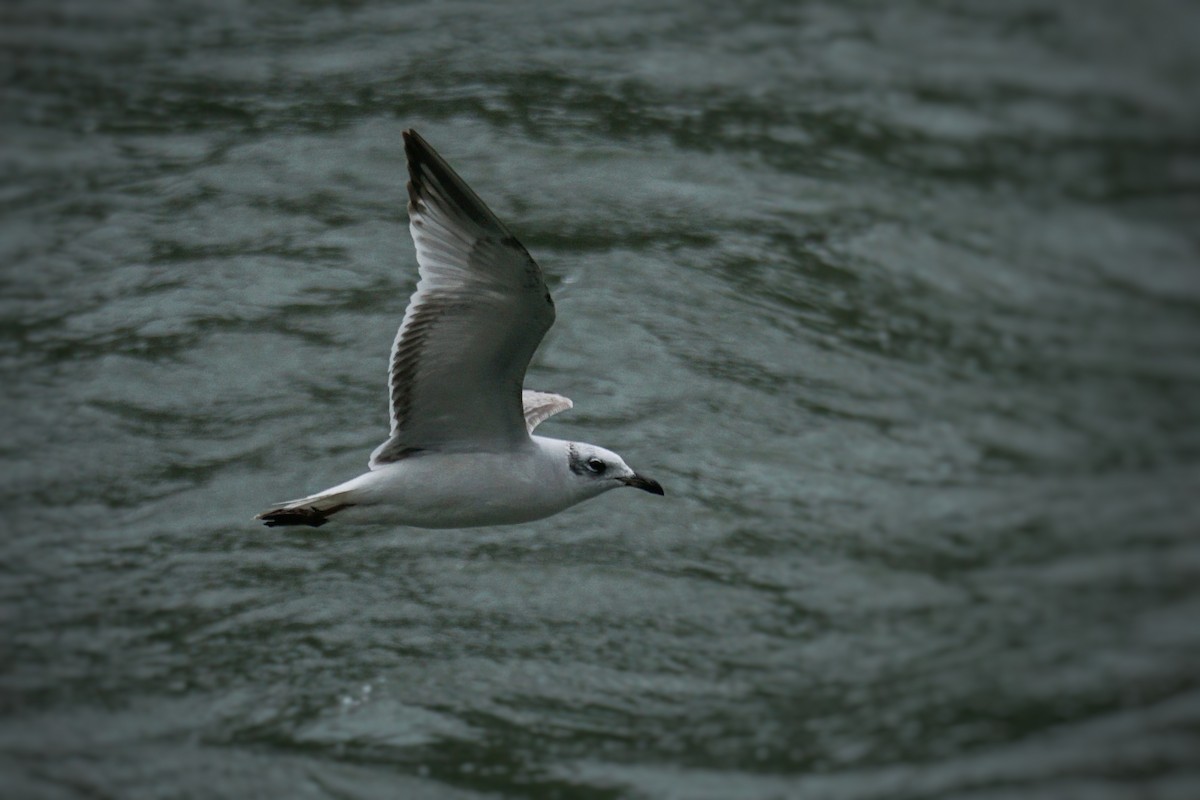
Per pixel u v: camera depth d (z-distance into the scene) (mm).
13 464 14359
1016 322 18641
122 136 19625
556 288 16875
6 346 15805
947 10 27078
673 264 17484
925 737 12555
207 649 12719
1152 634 14102
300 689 12414
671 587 13688
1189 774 12359
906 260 18953
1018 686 13273
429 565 13719
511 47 22047
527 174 18844
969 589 14281
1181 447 17125
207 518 13867
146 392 15219
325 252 17203
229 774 11648
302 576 13477
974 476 15711
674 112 20875
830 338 16969
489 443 10055
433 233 9227
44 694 12242
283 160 18922
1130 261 21062
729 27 24047
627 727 12367
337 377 15453
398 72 21125
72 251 17281
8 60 21531
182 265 16969
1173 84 26625
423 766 11836
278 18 22891
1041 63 26250
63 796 11352
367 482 9867
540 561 13836
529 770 11859
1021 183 22094
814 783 11953
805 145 20906
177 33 22422
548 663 12812
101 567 13406
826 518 14641
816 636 13445
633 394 15539
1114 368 18344
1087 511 15719
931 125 22844
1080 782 12297
